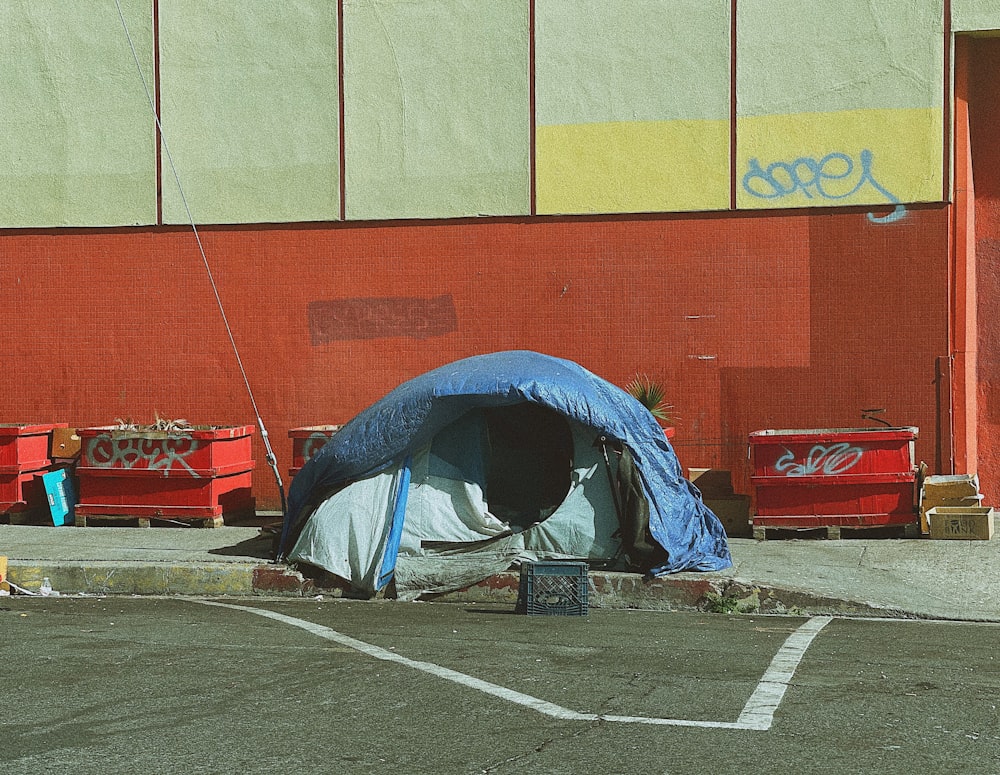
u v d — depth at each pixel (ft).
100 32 50.19
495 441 37.78
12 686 22.40
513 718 20.22
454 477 35.83
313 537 35.81
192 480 44.70
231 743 18.81
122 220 50.24
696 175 46.03
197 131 49.65
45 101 50.62
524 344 47.47
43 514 47.83
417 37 47.98
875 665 24.45
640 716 20.35
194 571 36.40
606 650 26.00
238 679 22.98
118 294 50.34
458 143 47.80
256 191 49.29
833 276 45.11
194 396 49.85
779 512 39.99
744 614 32.27
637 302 46.62
